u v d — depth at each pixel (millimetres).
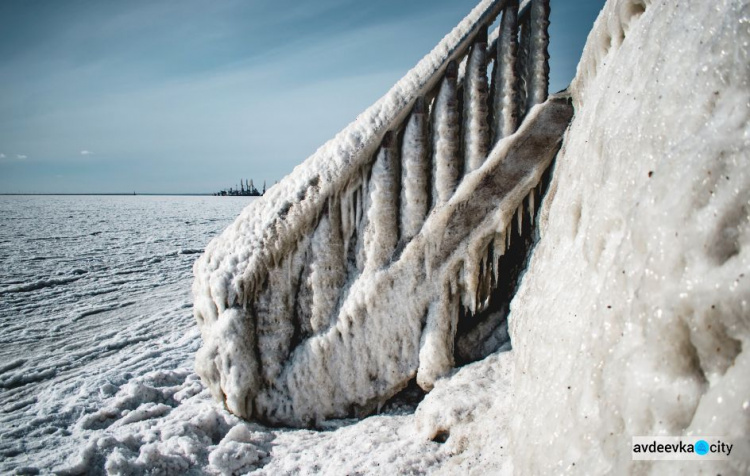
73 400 4004
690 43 1372
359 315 3051
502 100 2980
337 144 3111
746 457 928
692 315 1120
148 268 12125
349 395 3088
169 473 2631
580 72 2607
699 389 1085
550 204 2629
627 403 1239
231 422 3141
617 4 2061
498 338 2990
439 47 3012
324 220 3139
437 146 3006
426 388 2957
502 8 2984
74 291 9406
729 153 1140
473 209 2922
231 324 3137
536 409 1687
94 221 26859
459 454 2355
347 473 2361
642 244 1309
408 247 2988
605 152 1693
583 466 1336
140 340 6203
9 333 6621
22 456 3027
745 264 1047
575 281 1738
